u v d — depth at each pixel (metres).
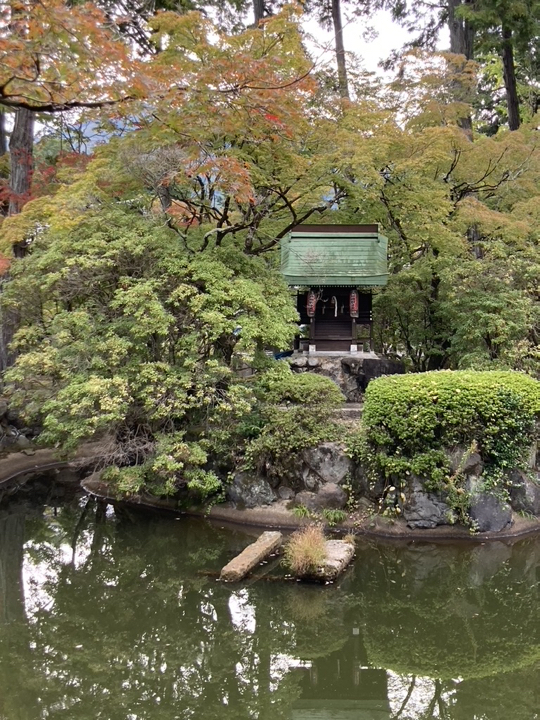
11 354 14.04
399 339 15.61
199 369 8.98
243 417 9.63
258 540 8.32
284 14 6.99
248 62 5.02
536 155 12.80
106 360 8.84
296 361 11.78
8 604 7.51
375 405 9.02
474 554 8.21
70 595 7.77
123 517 10.30
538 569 7.92
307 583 7.44
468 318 11.60
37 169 14.32
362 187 11.38
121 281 8.95
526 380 9.23
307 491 9.25
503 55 18.38
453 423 8.55
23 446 13.90
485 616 6.95
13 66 3.85
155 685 5.91
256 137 7.21
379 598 7.32
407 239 13.42
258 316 9.11
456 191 13.80
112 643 6.61
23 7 3.69
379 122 11.28
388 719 5.29
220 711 5.46
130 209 10.41
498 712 5.25
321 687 5.86
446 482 8.58
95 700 5.58
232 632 6.80
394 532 8.59
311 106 10.02
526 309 11.04
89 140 17.20
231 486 9.54
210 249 9.79
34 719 5.21
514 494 9.02
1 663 6.12
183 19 6.69
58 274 8.66
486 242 12.46
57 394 9.28
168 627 6.96
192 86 4.97
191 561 8.32
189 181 8.87
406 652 6.34
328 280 11.52
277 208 11.21
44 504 11.31
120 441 9.55
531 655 6.17
